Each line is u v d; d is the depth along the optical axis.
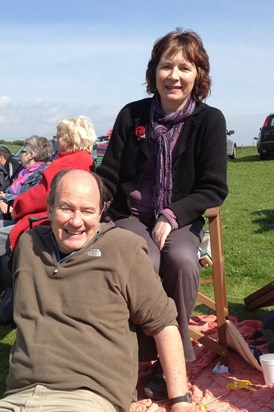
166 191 3.43
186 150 3.42
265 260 6.67
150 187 3.53
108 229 2.71
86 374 2.45
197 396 3.34
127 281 2.62
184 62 3.35
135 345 2.73
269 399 3.21
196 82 3.47
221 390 3.39
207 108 3.47
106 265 2.61
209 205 3.35
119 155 3.59
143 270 2.66
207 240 3.86
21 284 2.67
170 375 2.69
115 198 3.63
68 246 2.62
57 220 2.62
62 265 2.63
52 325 2.54
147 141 3.49
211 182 3.38
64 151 4.58
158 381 3.29
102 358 2.51
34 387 2.45
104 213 3.15
